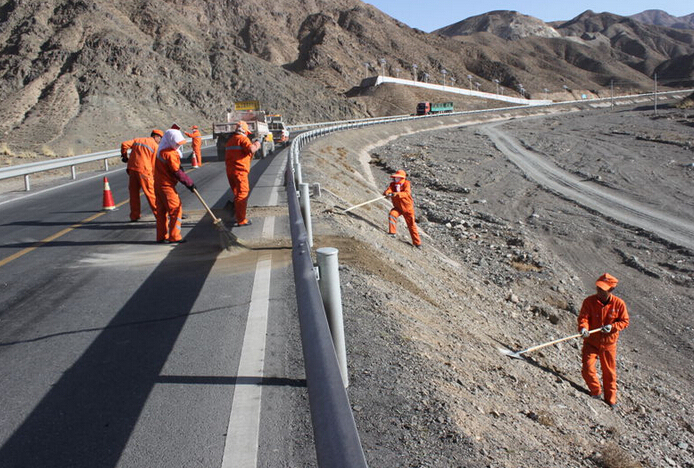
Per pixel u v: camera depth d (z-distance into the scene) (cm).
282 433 357
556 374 891
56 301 616
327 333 294
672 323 1460
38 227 1053
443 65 18988
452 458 373
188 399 399
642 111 9194
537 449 473
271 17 19075
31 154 2902
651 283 1767
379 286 786
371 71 16788
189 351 480
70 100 5466
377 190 2672
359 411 409
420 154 4588
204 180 1784
